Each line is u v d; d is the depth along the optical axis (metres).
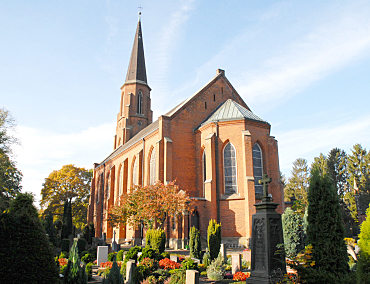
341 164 59.72
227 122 35.56
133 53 67.56
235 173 34.38
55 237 45.97
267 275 11.84
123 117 63.53
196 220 33.59
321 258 12.66
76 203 77.69
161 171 36.75
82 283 13.72
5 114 41.12
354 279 11.77
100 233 60.69
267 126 36.69
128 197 32.72
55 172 78.88
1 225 9.95
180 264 20.86
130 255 21.86
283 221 22.77
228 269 20.95
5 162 38.81
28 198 11.14
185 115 39.66
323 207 13.15
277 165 35.84
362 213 51.12
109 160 61.00
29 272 9.88
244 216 32.03
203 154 38.00
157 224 33.97
